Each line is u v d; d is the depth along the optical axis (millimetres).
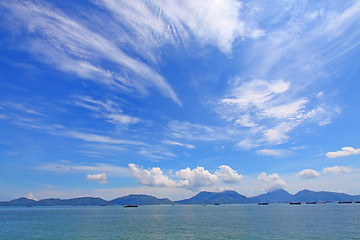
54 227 110812
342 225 100375
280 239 69312
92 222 137375
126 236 79688
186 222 130375
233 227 100688
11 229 104938
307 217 148375
